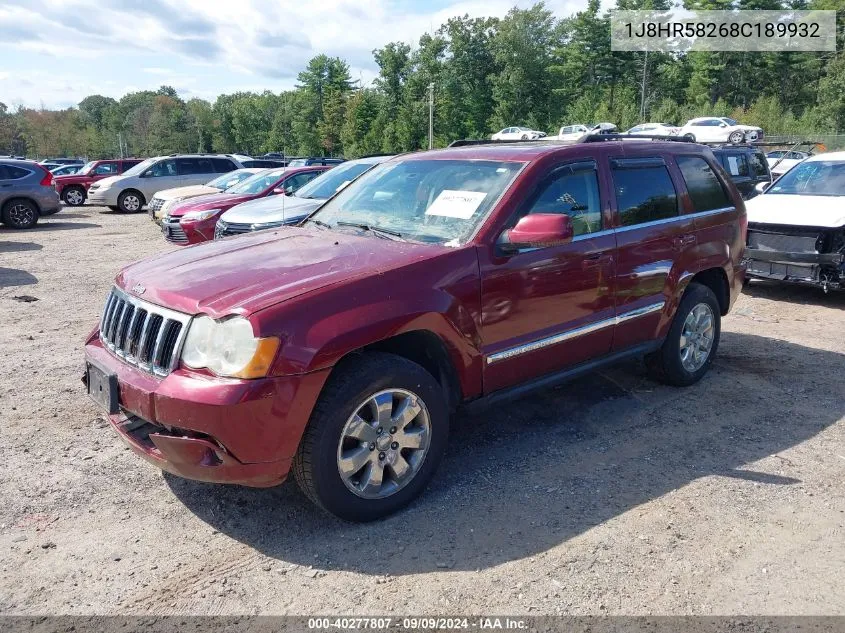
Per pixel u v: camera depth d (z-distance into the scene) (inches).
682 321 203.3
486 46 2974.9
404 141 2906.0
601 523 135.5
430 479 144.4
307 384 121.6
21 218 689.0
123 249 534.0
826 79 2169.0
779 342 265.3
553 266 161.5
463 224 155.2
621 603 111.7
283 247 154.9
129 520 137.3
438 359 147.8
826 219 318.0
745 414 191.8
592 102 2514.8
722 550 126.4
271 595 114.4
